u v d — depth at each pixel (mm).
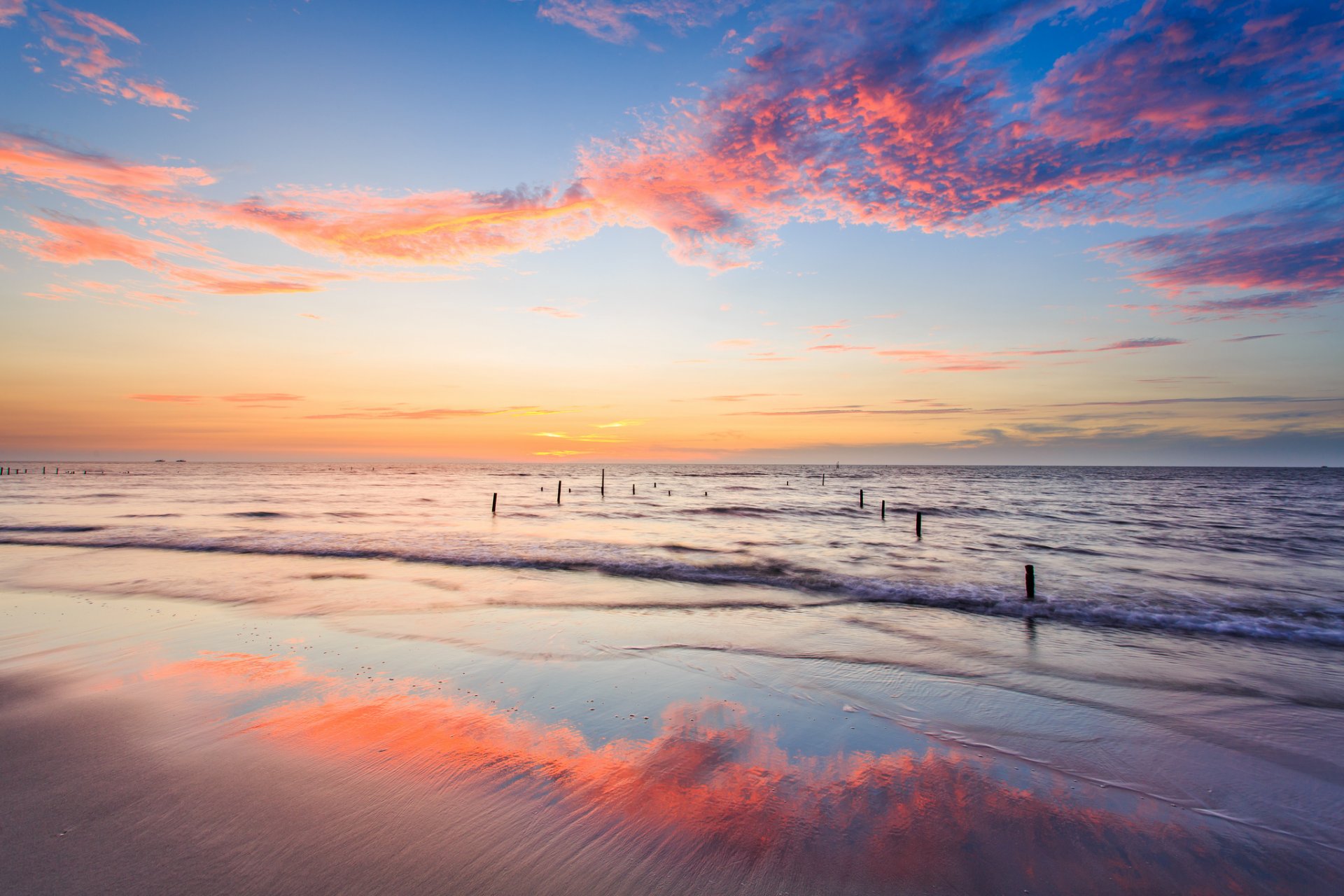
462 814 4781
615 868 4180
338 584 14492
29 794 4883
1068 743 6629
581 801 5055
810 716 7191
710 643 10258
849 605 13531
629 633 10719
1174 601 14203
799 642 10461
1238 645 10875
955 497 58469
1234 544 25484
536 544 22281
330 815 4695
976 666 9367
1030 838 4758
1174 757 6348
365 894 3791
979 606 13648
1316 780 5910
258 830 4457
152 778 5207
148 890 3744
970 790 5504
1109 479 110125
